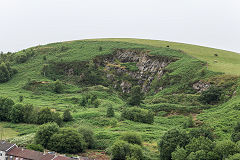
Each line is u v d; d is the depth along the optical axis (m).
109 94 151.25
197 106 116.94
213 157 59.91
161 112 117.38
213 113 104.69
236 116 92.81
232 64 158.50
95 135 88.50
